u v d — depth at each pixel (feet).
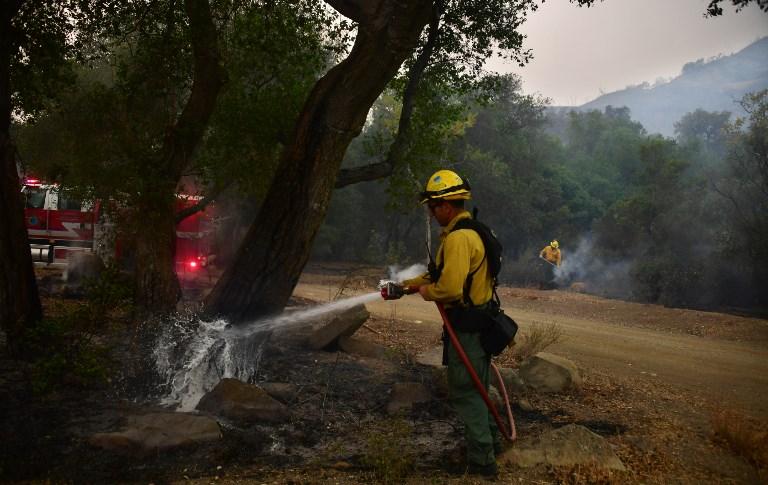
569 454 14.03
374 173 25.75
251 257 20.39
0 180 19.76
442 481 12.94
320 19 27.66
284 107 27.58
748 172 82.23
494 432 14.84
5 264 19.74
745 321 44.93
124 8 25.98
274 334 25.99
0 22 19.94
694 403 20.76
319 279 62.23
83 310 18.28
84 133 24.54
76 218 44.78
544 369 21.01
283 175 20.26
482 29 29.19
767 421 18.84
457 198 13.61
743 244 77.46
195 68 23.36
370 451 14.40
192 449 14.19
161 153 22.79
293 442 15.16
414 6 18.60
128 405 16.62
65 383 17.66
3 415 15.31
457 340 13.34
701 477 13.89
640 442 15.80
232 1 26.35
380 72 19.34
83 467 13.01
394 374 21.15
